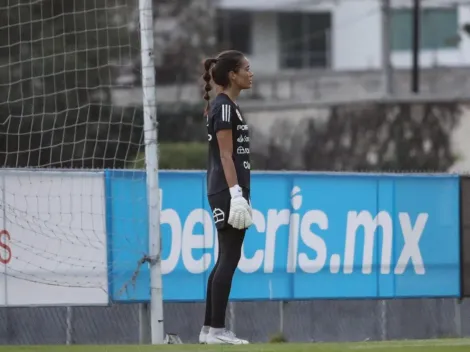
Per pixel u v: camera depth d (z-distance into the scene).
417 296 33.12
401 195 32.97
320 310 32.97
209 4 135.12
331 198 32.28
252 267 31.62
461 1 169.25
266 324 32.78
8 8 41.66
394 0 167.88
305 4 182.50
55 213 29.98
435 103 110.75
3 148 45.62
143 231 30.34
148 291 30.50
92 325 31.86
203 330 24.48
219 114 23.55
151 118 29.09
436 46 185.25
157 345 22.28
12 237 29.78
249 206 23.52
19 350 22.02
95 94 54.84
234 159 23.80
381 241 32.78
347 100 118.25
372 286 32.69
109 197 30.31
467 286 33.59
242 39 187.88
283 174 31.83
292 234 31.97
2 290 29.67
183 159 104.81
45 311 31.59
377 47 191.62
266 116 125.50
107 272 30.23
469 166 108.81
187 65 131.00
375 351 21.38
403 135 110.06
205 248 31.23
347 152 114.00
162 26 131.00
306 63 192.00
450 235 33.44
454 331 33.97
